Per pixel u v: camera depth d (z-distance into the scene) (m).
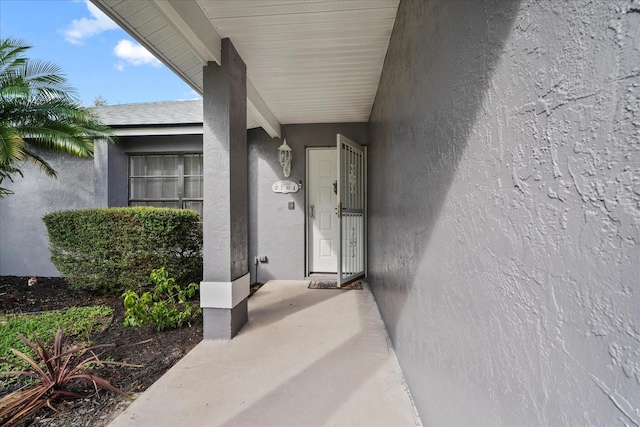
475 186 0.81
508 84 0.65
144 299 2.71
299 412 1.50
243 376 1.84
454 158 0.96
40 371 1.65
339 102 3.70
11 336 2.57
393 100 2.17
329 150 4.71
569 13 0.48
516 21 0.62
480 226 0.78
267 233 4.62
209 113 2.41
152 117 5.05
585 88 0.45
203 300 2.41
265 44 2.43
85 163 5.17
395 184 2.08
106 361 1.82
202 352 2.16
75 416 1.50
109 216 3.73
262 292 3.84
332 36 2.32
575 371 0.47
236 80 2.53
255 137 4.65
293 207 4.59
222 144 2.42
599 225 0.43
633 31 0.38
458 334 0.93
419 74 1.40
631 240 0.39
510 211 0.64
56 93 4.51
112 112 5.45
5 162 4.02
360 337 2.40
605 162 0.42
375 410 1.51
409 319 1.64
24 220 5.16
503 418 0.67
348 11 2.02
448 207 1.01
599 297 0.43
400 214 1.89
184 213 3.79
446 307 1.03
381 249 2.90
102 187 4.82
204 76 2.39
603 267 0.43
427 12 1.26
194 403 1.58
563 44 0.49
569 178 0.48
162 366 2.02
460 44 0.91
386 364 1.96
